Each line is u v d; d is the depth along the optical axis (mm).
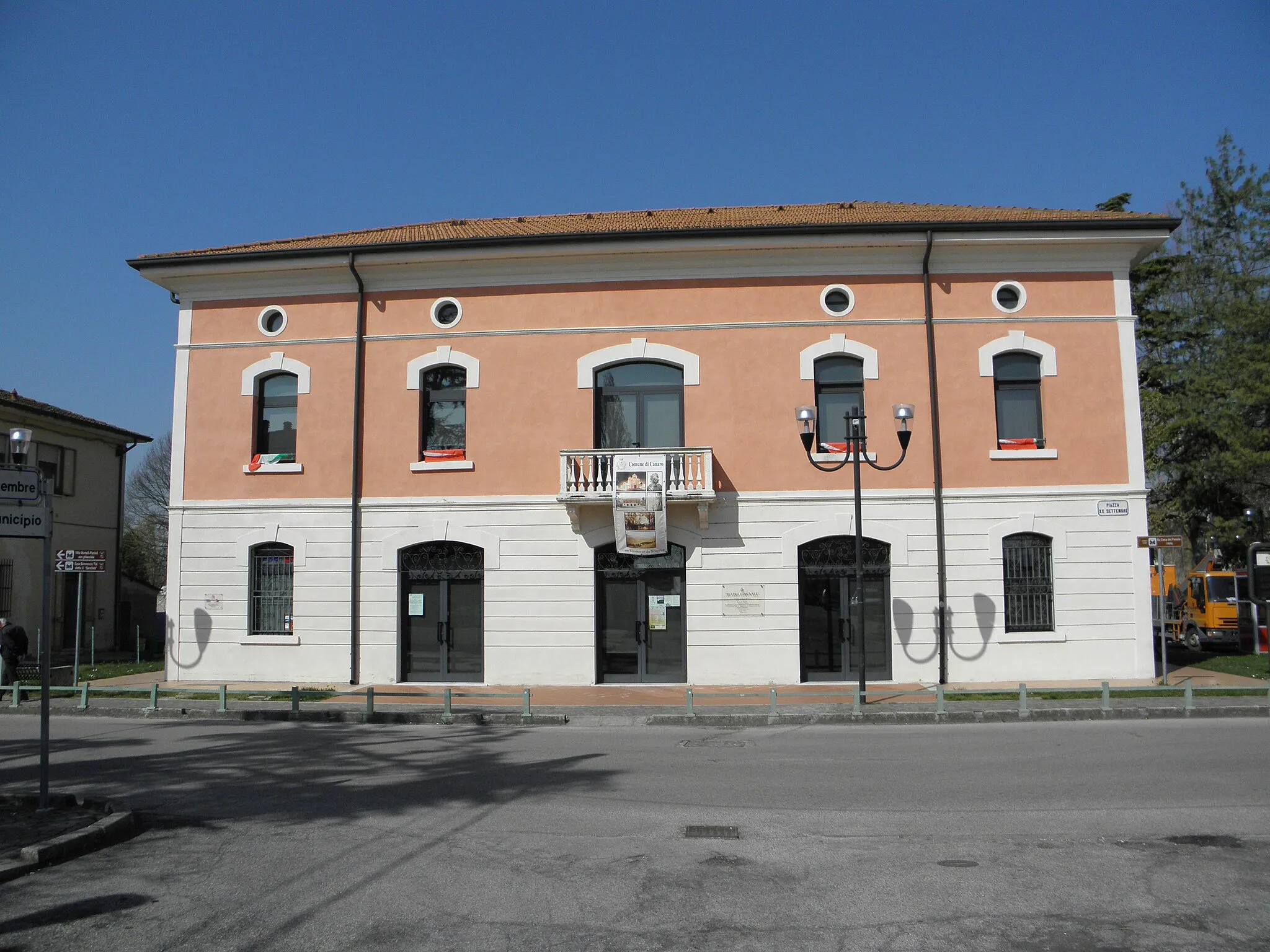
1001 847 7793
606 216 25078
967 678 19516
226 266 20891
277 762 11836
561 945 5605
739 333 20281
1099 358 20094
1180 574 43125
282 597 20891
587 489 19719
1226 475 29172
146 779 10711
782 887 6723
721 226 20453
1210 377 29547
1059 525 19734
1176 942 5680
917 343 20125
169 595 20969
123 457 34469
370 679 20312
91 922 5965
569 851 7645
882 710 15805
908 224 19547
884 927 5930
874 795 9773
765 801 9492
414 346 20875
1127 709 15742
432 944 5602
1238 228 34531
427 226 24891
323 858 7418
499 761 11852
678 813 8969
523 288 20703
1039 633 19562
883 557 19938
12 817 8570
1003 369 20234
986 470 19859
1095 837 8086
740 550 19828
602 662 20031
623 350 20359
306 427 21000
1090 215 21688
